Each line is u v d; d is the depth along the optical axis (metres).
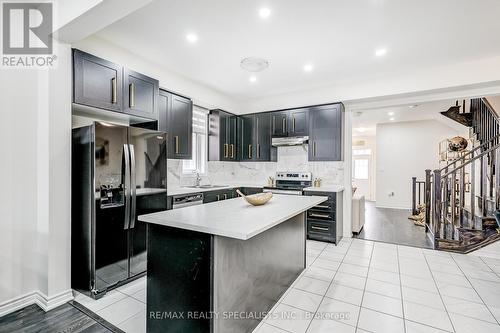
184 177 4.35
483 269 3.02
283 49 2.92
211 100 4.43
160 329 1.75
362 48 2.88
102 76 2.56
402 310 2.17
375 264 3.18
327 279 2.76
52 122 2.18
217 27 2.46
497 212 3.00
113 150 2.40
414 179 6.22
